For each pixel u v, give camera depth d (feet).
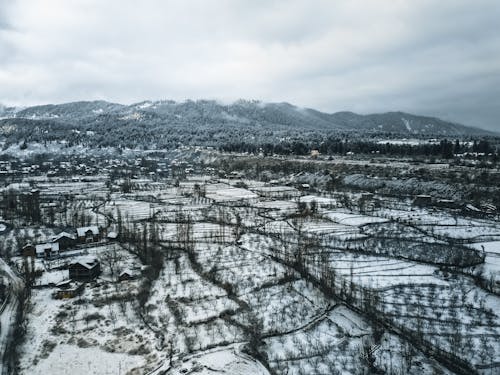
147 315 249.75
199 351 213.66
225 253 363.97
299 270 317.83
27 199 535.19
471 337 224.94
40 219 479.00
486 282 291.58
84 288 288.10
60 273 302.45
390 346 218.79
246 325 238.07
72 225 458.09
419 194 617.21
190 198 654.53
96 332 231.91
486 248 371.35
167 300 270.05
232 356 209.05
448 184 610.24
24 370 197.67
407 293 278.87
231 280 301.22
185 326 237.04
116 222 475.72
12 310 253.44
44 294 277.64
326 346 219.20
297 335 230.27
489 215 489.67
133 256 356.18
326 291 279.49
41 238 402.11
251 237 416.26
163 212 541.75
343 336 230.07
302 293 280.92
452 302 265.75
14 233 422.41
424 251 363.35
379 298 270.67
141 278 303.89
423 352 213.25
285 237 412.16
